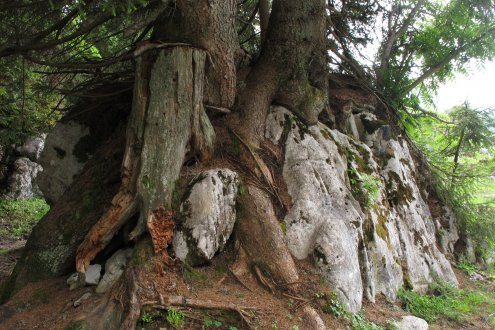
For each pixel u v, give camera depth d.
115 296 4.74
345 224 6.26
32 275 5.75
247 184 6.00
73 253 5.81
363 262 6.37
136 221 5.55
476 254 10.27
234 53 6.42
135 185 5.34
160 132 5.47
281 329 4.81
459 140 11.05
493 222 10.20
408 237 8.00
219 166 6.04
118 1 5.07
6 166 15.45
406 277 7.29
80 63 6.09
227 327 4.69
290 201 6.33
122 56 6.08
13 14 6.14
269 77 7.01
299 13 7.07
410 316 6.11
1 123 11.85
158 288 4.84
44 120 11.72
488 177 11.05
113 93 7.01
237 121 6.60
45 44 5.78
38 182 7.75
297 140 6.87
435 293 7.75
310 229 6.04
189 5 5.81
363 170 7.71
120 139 6.51
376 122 8.76
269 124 6.95
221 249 5.52
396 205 8.30
